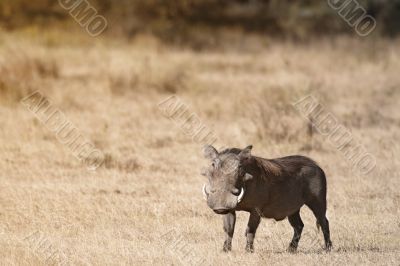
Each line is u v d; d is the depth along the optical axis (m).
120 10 120.75
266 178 32.50
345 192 44.84
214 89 83.06
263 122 60.97
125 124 64.00
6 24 111.75
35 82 76.81
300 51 114.75
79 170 49.47
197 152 55.53
